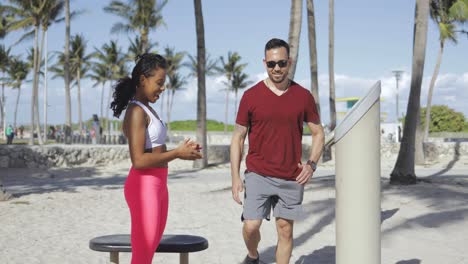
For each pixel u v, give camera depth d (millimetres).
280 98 4004
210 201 10648
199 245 3377
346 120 2771
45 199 10930
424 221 7754
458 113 72938
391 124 37938
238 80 76188
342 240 2811
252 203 4129
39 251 6082
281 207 4133
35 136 60781
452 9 27562
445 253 5926
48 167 21125
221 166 21875
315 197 10125
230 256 5836
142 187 3152
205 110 21688
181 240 3441
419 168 21312
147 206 3135
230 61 76000
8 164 20484
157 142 3254
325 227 7566
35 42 36875
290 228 4219
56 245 6434
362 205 2766
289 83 4125
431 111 73250
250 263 4555
